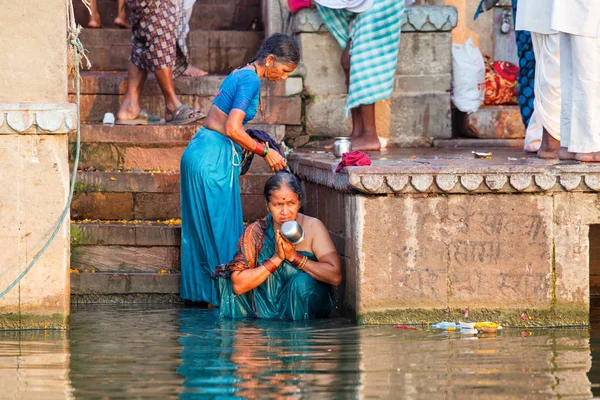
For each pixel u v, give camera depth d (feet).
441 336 34.30
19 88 35.70
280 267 39.14
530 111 50.57
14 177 35.70
